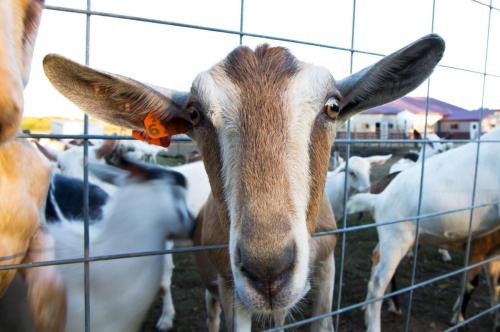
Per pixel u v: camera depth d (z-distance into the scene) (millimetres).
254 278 282
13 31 264
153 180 539
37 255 375
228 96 329
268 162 294
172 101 399
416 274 1170
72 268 427
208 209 537
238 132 314
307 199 321
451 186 843
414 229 864
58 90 348
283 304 282
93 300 426
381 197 936
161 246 505
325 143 353
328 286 548
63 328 394
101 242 465
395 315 953
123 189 521
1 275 324
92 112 370
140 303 465
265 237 271
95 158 699
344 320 935
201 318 926
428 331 887
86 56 325
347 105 423
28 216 343
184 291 1053
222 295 515
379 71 385
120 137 341
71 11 312
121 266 449
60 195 653
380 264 865
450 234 863
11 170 324
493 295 873
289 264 277
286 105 319
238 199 296
